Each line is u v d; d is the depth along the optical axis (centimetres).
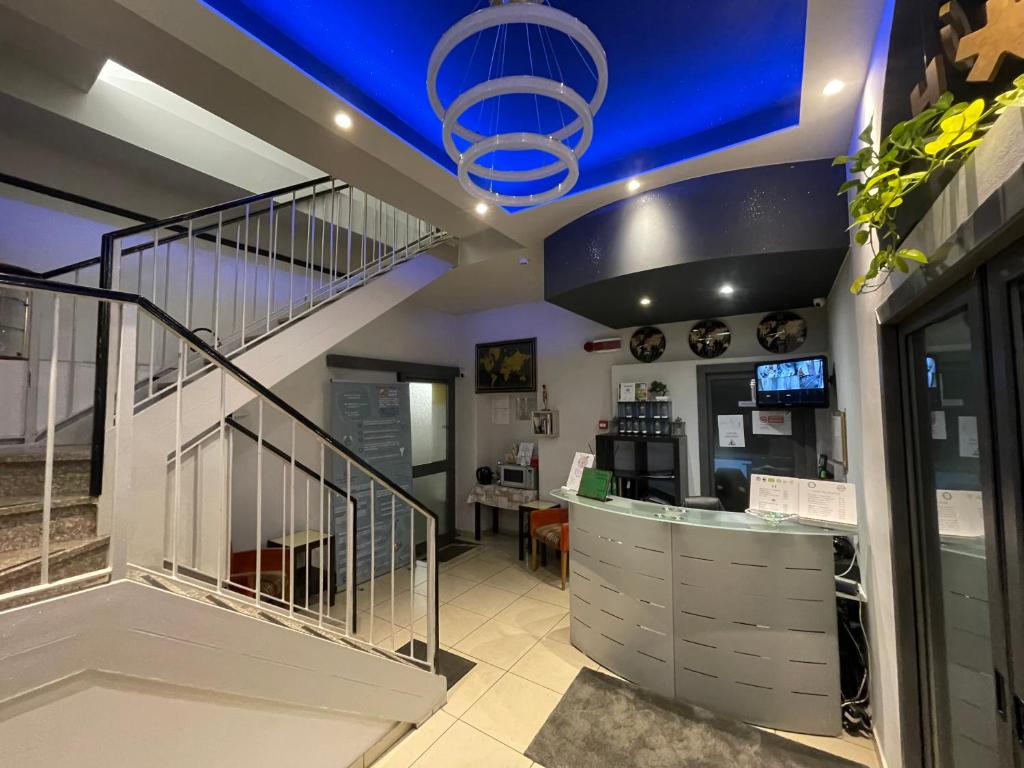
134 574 170
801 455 395
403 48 181
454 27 123
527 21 121
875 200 110
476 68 198
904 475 166
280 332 273
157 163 283
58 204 269
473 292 490
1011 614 100
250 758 168
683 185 257
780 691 234
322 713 192
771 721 234
